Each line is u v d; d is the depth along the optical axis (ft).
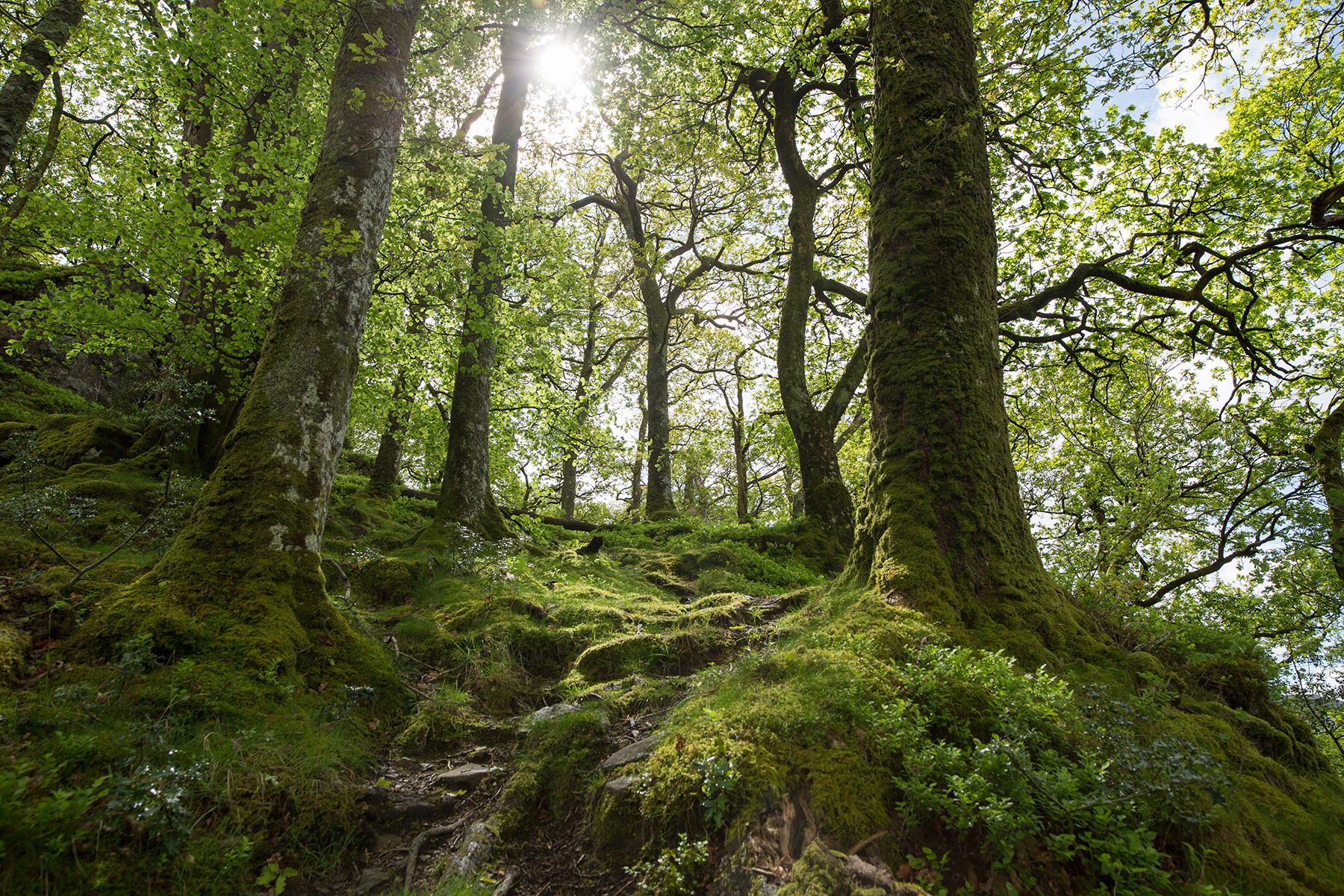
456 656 18.63
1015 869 9.02
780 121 44.86
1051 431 51.52
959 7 20.65
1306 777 12.93
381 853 11.59
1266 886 9.21
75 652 12.82
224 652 13.67
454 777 13.53
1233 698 14.85
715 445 90.99
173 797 9.21
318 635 15.84
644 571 33.09
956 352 17.58
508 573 26.50
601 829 11.18
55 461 28.45
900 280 18.61
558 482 78.33
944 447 16.83
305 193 27.32
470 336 34.68
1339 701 18.15
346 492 38.68
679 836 10.25
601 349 83.97
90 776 9.64
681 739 11.69
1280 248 35.12
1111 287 40.63
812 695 11.94
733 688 13.53
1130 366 43.86
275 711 13.04
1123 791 9.75
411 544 30.07
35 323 26.11
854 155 45.60
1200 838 9.70
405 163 32.58
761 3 39.75
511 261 34.47
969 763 10.33
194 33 26.53
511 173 37.50
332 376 18.58
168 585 14.70
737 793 10.20
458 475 32.68
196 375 30.86
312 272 19.04
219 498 16.38
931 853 9.17
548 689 17.90
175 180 28.32
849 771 10.27
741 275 66.85
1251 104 36.47
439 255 33.35
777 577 33.17
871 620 14.49
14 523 18.53
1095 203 39.50
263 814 10.66
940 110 19.36
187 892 8.97
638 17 38.93
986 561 15.76
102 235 25.75
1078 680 13.12
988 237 19.13
